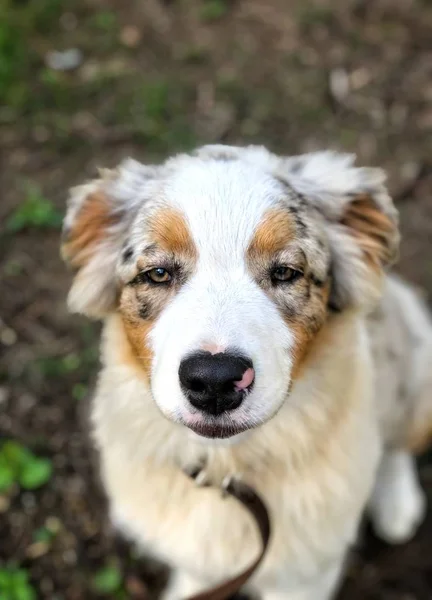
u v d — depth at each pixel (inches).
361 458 23.9
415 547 31.0
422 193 40.6
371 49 47.8
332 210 23.2
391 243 23.6
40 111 44.1
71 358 34.0
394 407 28.0
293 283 21.2
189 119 43.9
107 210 23.5
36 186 40.5
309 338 21.7
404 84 45.8
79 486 31.1
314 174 23.2
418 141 43.1
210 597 23.7
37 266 37.3
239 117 44.1
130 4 50.3
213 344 19.2
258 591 27.5
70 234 23.7
